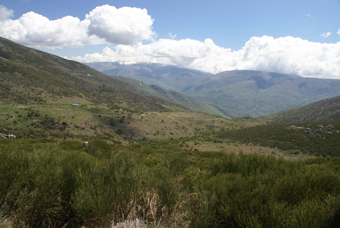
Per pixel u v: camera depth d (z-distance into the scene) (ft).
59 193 9.02
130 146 80.84
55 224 8.73
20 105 298.97
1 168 9.32
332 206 8.69
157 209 9.65
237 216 9.31
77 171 11.74
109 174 11.05
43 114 274.16
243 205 9.71
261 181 12.48
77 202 8.37
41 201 8.07
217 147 154.10
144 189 10.67
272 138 209.05
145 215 9.35
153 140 294.66
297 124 239.30
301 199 10.16
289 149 170.40
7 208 7.99
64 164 11.63
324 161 44.50
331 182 11.78
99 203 8.19
